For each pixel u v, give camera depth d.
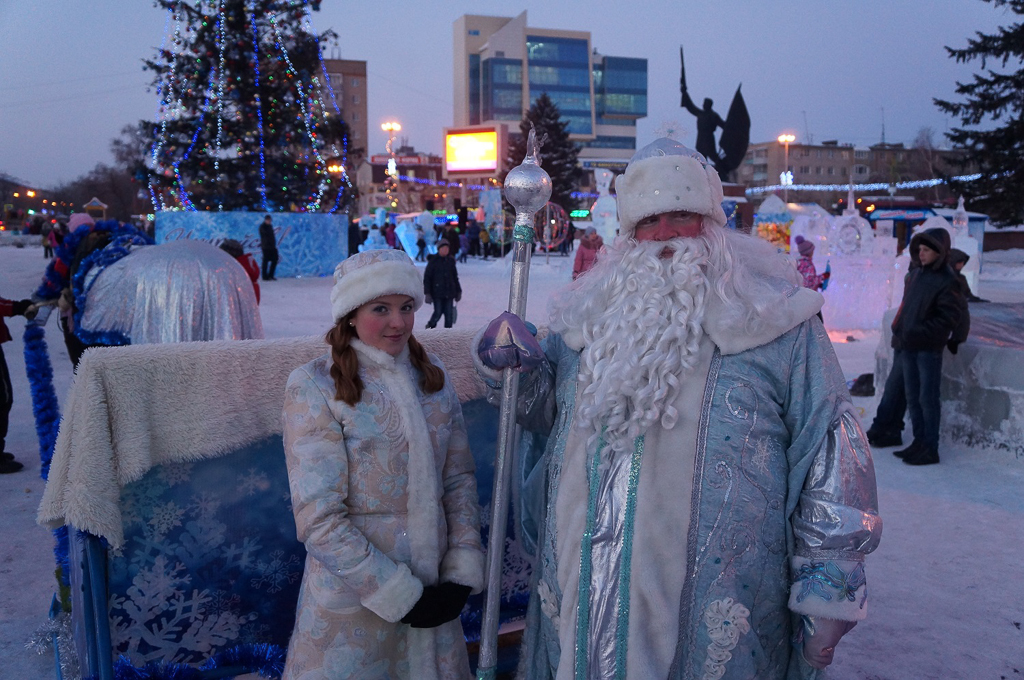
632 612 1.56
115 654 2.09
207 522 2.13
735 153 34.25
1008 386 5.12
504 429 1.75
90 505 1.88
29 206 96.19
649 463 1.59
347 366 1.76
